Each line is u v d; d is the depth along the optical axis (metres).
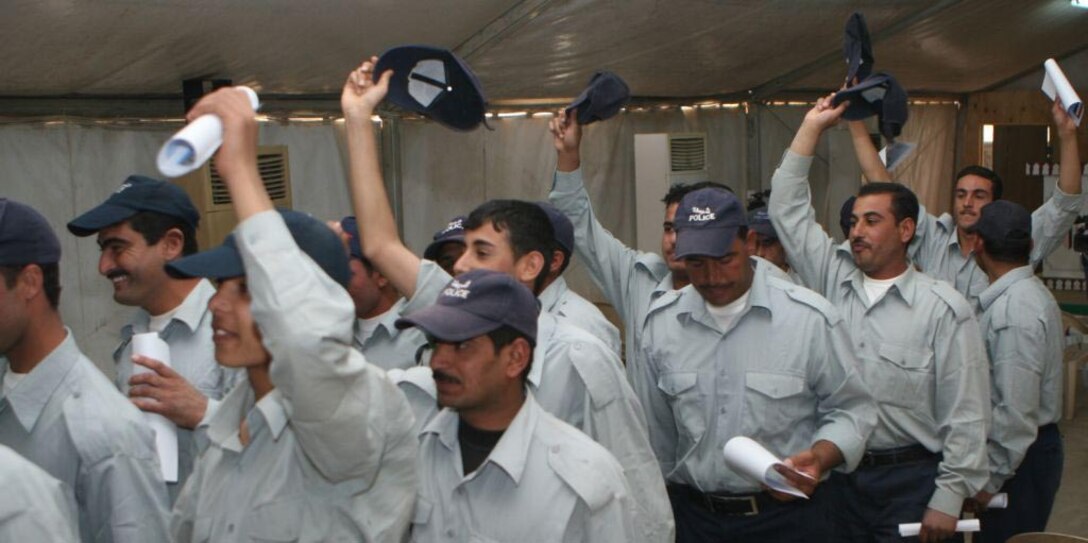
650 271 3.66
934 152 10.43
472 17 5.59
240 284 1.63
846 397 2.82
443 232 2.96
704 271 2.78
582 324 2.78
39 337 1.93
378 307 3.15
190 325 2.63
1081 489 5.90
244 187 1.54
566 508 1.83
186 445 2.35
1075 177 4.34
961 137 10.58
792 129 9.18
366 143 2.21
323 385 1.50
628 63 7.08
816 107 3.58
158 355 2.20
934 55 8.76
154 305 2.67
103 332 5.41
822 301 2.89
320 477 1.68
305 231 1.67
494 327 1.78
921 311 3.30
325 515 1.68
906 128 10.13
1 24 4.12
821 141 9.21
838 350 2.82
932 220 4.80
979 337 3.30
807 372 2.85
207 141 1.47
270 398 1.71
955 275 4.63
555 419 1.96
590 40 6.33
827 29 7.32
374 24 5.25
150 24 4.49
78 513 1.89
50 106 5.14
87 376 1.96
